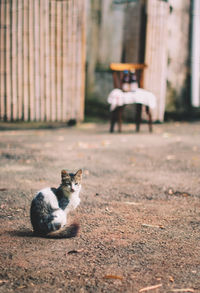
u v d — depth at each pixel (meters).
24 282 3.17
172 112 17.11
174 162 8.23
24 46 13.55
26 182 6.44
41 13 13.40
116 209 5.12
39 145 9.82
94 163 7.97
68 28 13.49
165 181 6.69
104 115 16.70
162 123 15.24
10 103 13.88
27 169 7.37
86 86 17.28
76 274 3.32
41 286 3.12
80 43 13.52
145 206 5.30
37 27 13.48
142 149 9.56
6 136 11.20
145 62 14.49
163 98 15.12
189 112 17.67
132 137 11.48
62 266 3.46
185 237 4.21
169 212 5.05
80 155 8.70
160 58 14.63
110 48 16.33
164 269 3.44
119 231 4.34
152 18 14.34
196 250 3.87
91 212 4.97
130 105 15.45
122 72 12.17
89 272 3.36
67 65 13.73
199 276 3.32
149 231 4.36
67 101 13.93
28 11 13.39
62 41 13.59
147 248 3.89
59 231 4.14
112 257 3.66
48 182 6.46
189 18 16.88
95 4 16.59
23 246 3.87
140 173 7.24
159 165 7.93
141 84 12.54
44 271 3.36
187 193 5.97
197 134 12.38
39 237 4.11
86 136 11.52
